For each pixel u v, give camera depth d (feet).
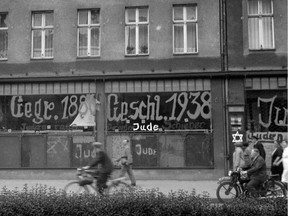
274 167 48.85
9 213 24.32
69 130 59.77
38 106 60.39
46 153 59.82
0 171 60.03
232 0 58.90
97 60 59.98
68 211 24.36
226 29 58.65
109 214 24.08
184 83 58.39
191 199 24.97
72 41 60.64
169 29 59.47
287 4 57.52
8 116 60.85
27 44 61.31
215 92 57.72
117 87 59.21
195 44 59.77
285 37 57.98
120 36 60.03
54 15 61.26
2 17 62.08
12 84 60.90
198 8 59.36
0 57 61.72
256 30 59.00
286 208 23.43
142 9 60.75
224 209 23.81
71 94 59.98
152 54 59.31
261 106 57.41
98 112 59.31
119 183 38.37
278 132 56.75
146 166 58.03
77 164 59.16
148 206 24.26
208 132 57.47
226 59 58.08
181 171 57.41
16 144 60.23
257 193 35.76
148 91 58.75
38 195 26.43
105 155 37.76
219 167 56.80
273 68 57.47
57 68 60.44
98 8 60.95
